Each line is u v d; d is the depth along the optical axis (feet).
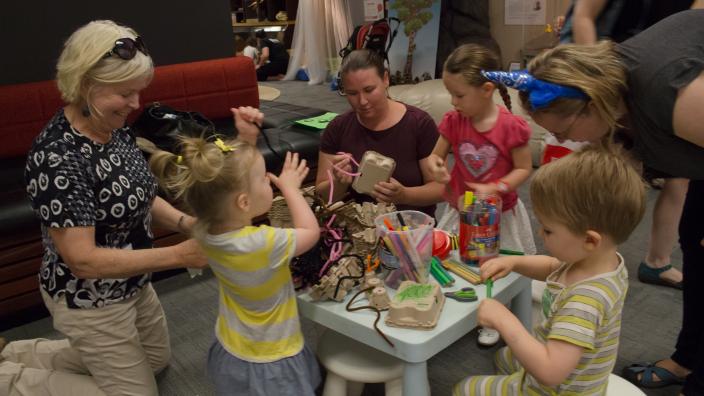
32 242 7.70
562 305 3.74
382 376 4.97
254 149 4.59
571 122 4.08
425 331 4.24
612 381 5.07
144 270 5.03
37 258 7.78
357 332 4.46
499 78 4.21
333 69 24.07
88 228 4.90
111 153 5.21
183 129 8.82
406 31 19.11
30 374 5.80
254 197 4.48
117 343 5.58
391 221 5.12
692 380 5.03
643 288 8.06
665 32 3.96
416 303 4.30
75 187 4.82
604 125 4.11
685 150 4.04
